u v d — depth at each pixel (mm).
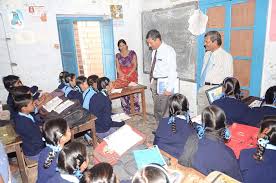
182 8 3709
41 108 2826
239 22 3041
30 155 2217
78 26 5402
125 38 4742
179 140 1672
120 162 1476
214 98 2211
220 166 1291
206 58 2934
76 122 2529
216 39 2721
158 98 3342
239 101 2031
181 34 3836
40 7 3828
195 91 3818
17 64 3814
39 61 3982
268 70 2820
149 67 4691
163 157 1523
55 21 3992
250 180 1290
